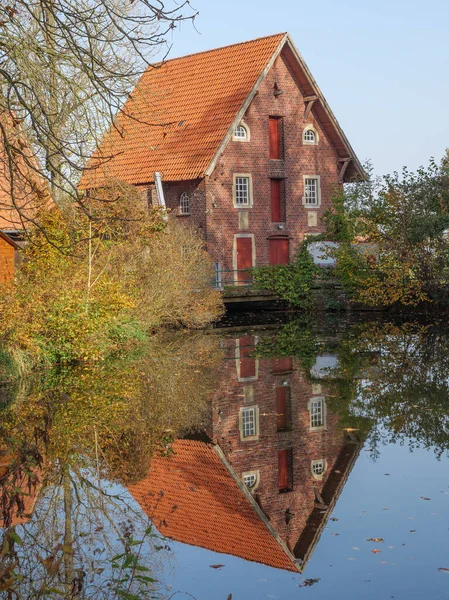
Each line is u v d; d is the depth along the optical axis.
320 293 39.16
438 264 35.19
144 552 9.20
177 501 11.29
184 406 17.38
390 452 13.70
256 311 40.09
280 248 44.78
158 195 39.88
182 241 31.06
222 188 42.44
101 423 15.39
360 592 8.16
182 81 46.66
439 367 21.88
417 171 35.66
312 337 29.12
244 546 9.63
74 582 8.15
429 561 8.95
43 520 10.04
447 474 12.38
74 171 14.45
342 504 11.05
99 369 21.12
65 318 20.88
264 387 19.47
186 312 30.75
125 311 25.17
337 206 38.56
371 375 20.86
